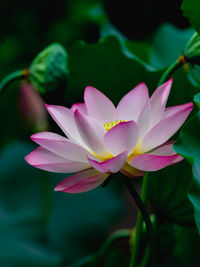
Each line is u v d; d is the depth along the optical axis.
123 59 1.51
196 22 1.40
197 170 1.32
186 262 1.62
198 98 1.35
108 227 2.09
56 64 1.62
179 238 1.62
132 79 1.53
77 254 1.94
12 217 1.87
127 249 1.65
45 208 1.88
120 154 1.27
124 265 1.66
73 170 1.32
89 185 1.31
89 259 1.62
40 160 1.33
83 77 1.59
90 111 1.36
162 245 1.52
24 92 1.67
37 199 1.98
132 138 1.29
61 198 2.12
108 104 1.36
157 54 1.85
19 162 2.08
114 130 1.28
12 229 1.81
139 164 1.29
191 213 1.44
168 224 1.51
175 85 1.48
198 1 1.37
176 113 1.29
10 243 1.75
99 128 1.29
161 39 1.89
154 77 1.51
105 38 1.51
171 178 1.43
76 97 1.65
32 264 1.70
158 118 1.31
